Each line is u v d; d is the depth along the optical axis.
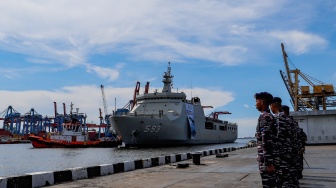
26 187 9.41
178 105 72.88
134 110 75.31
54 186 9.91
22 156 56.84
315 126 36.72
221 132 102.38
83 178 11.73
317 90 55.72
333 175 10.93
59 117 153.88
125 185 9.85
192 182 10.17
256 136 5.62
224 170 13.59
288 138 5.54
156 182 10.38
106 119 136.25
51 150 77.56
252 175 11.63
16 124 184.00
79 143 88.12
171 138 67.50
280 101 6.30
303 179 10.06
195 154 16.89
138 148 66.56
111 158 46.16
